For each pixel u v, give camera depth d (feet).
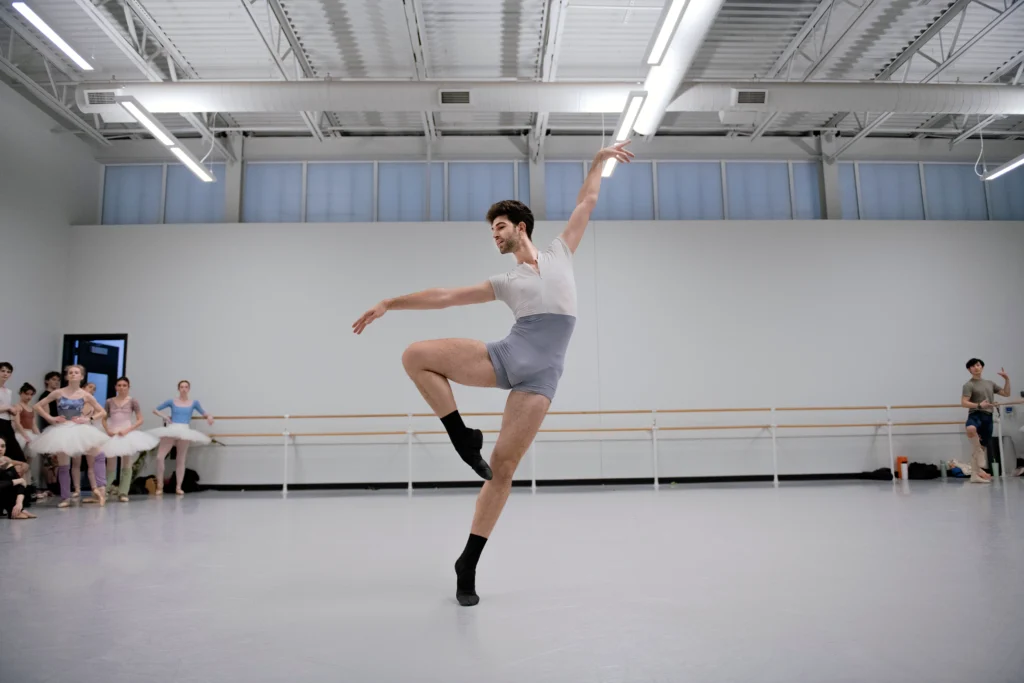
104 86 19.83
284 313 27.32
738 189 30.01
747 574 8.50
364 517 16.06
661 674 4.90
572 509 17.06
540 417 7.16
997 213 30.50
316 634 6.08
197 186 29.30
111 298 27.25
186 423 24.80
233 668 5.16
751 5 20.45
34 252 25.31
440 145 29.53
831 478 27.12
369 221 29.22
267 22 21.18
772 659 5.20
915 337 28.27
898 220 29.19
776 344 27.86
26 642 5.91
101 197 29.30
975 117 28.45
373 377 27.02
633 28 21.44
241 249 27.63
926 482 24.14
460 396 26.71
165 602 7.40
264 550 11.08
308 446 26.53
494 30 21.71
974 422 23.39
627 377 27.30
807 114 28.12
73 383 21.15
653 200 29.76
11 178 24.18
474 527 7.33
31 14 15.79
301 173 29.48
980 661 5.08
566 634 5.98
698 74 24.53
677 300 27.84
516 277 7.30
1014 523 12.60
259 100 20.34
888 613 6.52
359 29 21.74
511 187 29.68
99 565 9.77
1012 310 28.71
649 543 11.24
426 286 27.55
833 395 27.73
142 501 21.42
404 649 5.59
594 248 27.96
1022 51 23.34
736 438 27.14
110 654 5.55
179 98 20.17
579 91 20.44
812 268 28.37
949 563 8.99
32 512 17.84
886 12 20.88
